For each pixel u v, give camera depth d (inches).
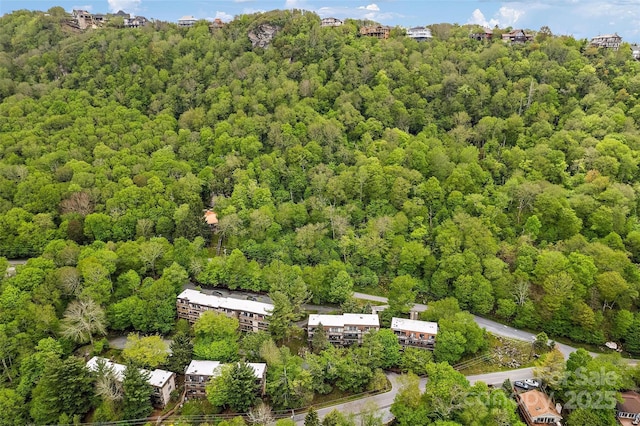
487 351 5319.9
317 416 4311.0
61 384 4377.5
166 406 4717.0
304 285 5792.3
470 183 7234.3
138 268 6166.3
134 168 7706.7
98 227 6614.2
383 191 7342.5
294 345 5487.2
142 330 5556.1
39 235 6505.9
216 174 7805.1
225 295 6190.9
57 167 7810.0
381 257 6530.5
